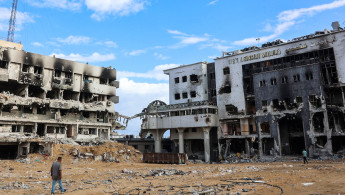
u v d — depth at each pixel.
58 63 56.16
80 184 21.50
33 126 51.97
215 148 60.94
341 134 44.25
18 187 19.27
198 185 19.16
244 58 58.91
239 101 58.22
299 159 46.47
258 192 15.44
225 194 15.07
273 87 52.25
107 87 64.69
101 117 65.06
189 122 60.41
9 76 49.12
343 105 46.38
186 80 68.81
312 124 46.91
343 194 13.50
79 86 59.53
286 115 49.94
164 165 43.47
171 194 15.87
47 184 21.45
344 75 46.50
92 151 48.28
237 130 59.09
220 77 61.78
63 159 42.62
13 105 49.97
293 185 17.08
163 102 71.50
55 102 54.34
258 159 51.66
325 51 49.66
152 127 66.12
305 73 49.06
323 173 23.08
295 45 52.66
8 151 49.22
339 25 53.81
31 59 52.19
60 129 56.75
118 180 24.08
